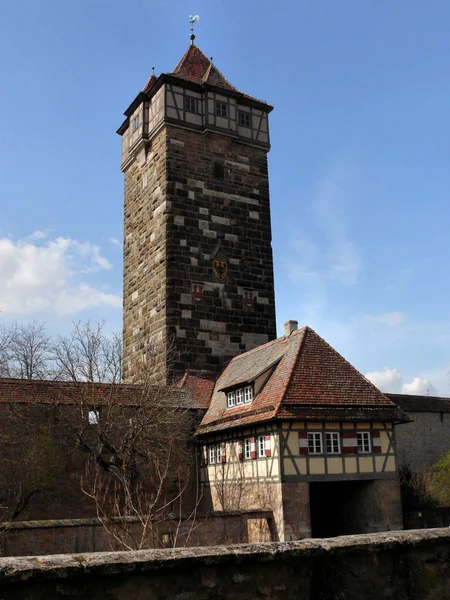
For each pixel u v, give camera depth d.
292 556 6.78
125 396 29.48
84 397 27.08
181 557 6.31
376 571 7.18
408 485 30.88
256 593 6.58
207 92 38.56
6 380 28.41
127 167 41.91
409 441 34.38
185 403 31.22
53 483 26.42
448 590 7.49
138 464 27.31
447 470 30.95
